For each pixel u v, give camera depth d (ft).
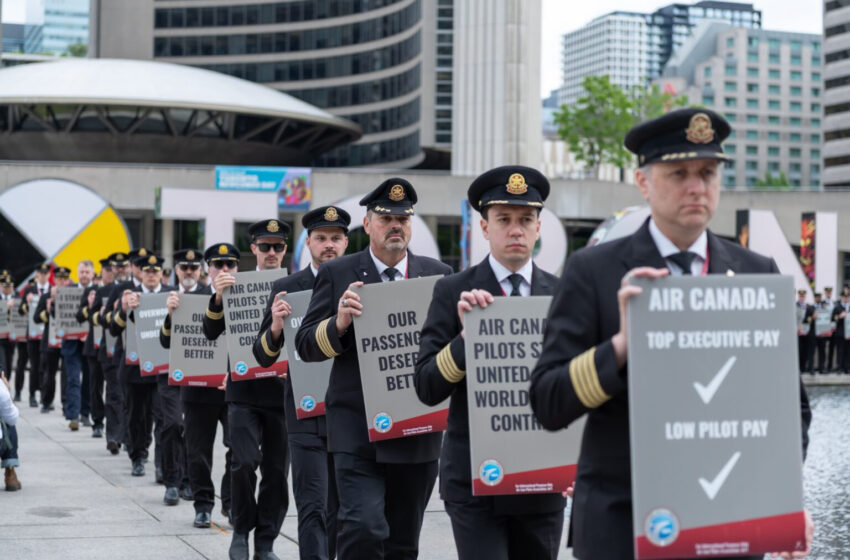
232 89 227.61
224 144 227.61
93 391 49.32
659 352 9.78
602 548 10.73
